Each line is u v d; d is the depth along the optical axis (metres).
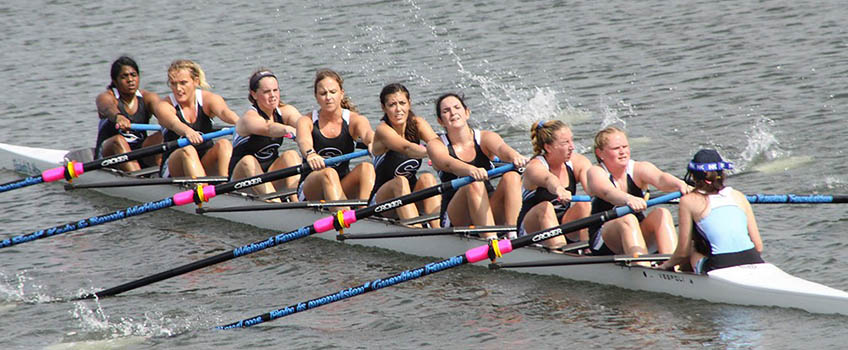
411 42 91.31
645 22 90.38
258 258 47.28
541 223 41.03
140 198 57.19
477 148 42.78
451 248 44.44
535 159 41.03
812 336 33.78
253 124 49.44
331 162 47.44
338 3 107.56
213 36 98.12
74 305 41.84
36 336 38.78
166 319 40.03
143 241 50.62
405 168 46.03
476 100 73.88
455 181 41.78
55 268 46.88
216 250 48.66
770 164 54.72
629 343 34.66
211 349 36.75
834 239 42.81
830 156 54.66
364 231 47.41
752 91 68.62
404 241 46.16
